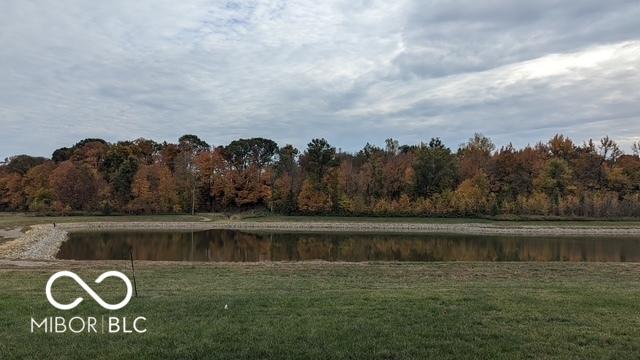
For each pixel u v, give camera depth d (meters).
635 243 56.59
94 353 8.22
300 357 8.05
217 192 108.38
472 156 111.94
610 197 93.62
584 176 104.31
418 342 8.75
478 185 96.56
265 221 87.94
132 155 113.94
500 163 103.44
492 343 8.78
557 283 19.23
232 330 9.43
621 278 22.53
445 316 10.55
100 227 78.38
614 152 105.50
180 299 12.55
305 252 45.38
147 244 52.19
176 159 110.50
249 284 17.78
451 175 102.44
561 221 84.44
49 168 108.81
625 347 8.66
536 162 104.25
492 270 24.72
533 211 91.56
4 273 20.78
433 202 94.56
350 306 11.57
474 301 12.16
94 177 100.38
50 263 27.52
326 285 17.56
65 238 57.22
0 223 73.44
